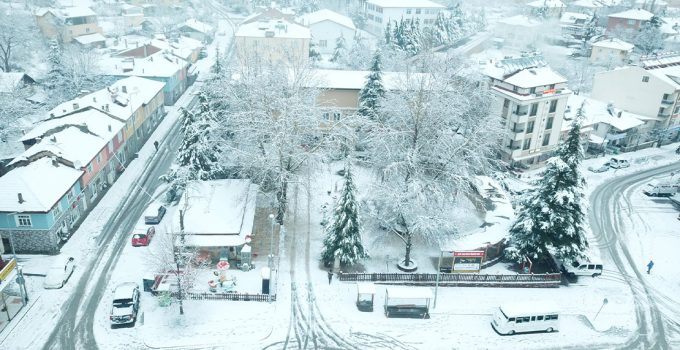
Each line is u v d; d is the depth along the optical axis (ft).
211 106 190.29
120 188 191.62
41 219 142.41
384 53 344.08
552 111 225.56
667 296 149.28
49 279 133.08
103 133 189.67
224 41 453.17
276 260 150.92
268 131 159.94
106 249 152.05
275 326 124.98
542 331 129.80
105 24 454.40
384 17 469.57
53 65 265.54
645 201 211.61
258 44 338.13
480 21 537.65
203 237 144.97
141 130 235.20
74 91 265.13
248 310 129.70
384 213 154.71
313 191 188.96
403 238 154.20
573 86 340.39
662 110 274.16
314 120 165.17
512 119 219.41
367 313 132.05
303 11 547.90
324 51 418.51
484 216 171.63
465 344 123.54
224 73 213.46
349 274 142.51
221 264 138.10
